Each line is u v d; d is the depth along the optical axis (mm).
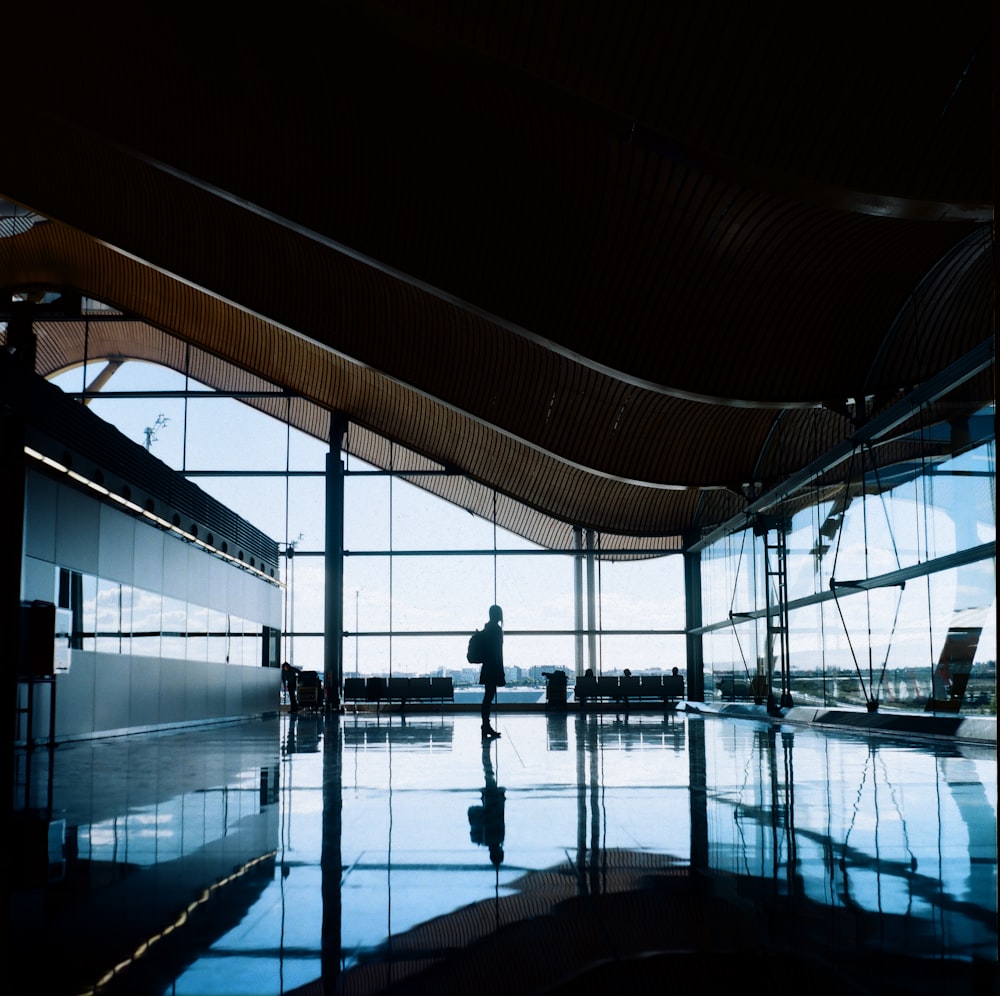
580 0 9250
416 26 9781
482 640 13031
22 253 26203
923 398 13570
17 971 2295
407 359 20234
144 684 17625
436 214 14156
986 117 9344
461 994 2090
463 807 5375
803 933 2576
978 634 12984
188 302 26594
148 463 17969
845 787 6375
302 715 26109
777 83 9461
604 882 3246
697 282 14375
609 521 29484
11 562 11859
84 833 4469
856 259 13750
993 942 2490
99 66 14000
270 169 14219
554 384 19984
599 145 12180
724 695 26875
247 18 12148
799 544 20375
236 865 3607
